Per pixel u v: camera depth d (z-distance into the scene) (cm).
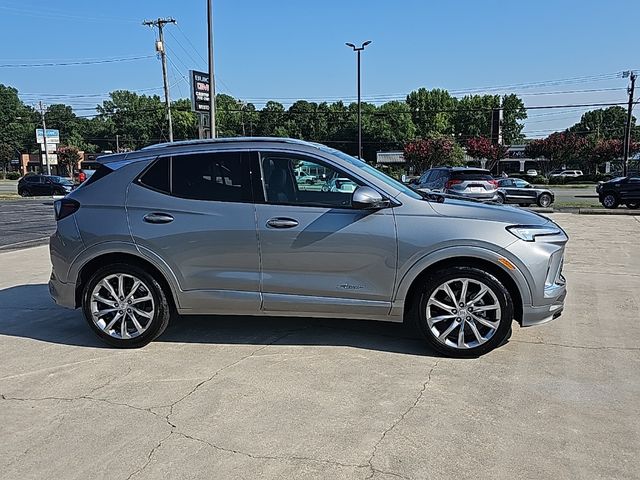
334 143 9181
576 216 1736
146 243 455
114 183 470
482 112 9538
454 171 1592
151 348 468
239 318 551
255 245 443
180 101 9788
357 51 3591
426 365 422
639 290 667
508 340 480
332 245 434
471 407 352
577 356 440
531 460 291
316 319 545
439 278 430
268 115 9600
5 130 9938
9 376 412
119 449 306
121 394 377
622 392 373
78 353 459
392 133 8738
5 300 641
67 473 284
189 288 456
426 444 308
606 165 6350
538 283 423
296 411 348
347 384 388
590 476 276
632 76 4397
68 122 10519
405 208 433
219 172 457
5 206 2561
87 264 472
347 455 297
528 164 7488
